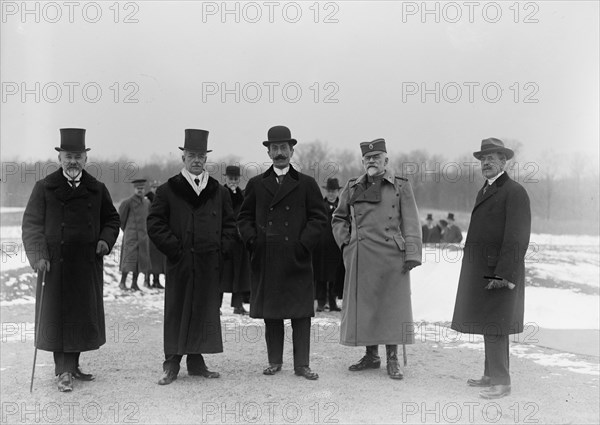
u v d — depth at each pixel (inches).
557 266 593.0
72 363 248.2
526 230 235.3
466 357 303.0
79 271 249.0
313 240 266.4
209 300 255.9
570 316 407.5
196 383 254.8
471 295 241.9
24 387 248.4
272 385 252.1
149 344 327.9
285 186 268.5
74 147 251.9
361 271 271.0
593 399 236.4
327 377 265.1
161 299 502.3
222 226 266.7
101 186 259.6
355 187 280.8
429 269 557.0
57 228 248.4
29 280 493.4
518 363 291.3
